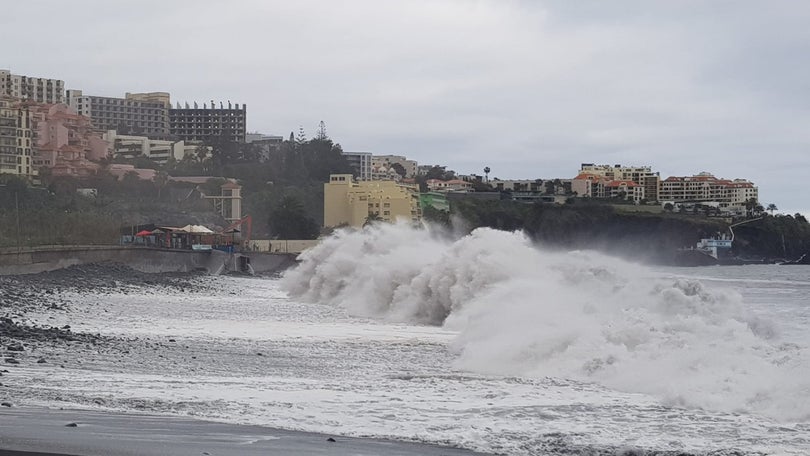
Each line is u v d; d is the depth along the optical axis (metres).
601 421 23.80
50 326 48.25
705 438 21.83
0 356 33.56
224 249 185.75
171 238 179.88
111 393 26.45
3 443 18.94
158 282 116.88
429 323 57.91
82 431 20.44
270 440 20.52
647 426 23.19
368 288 71.12
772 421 23.75
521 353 34.81
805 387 25.77
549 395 27.97
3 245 128.50
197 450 19.08
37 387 27.05
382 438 21.33
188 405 24.86
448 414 24.59
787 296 89.75
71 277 108.94
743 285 121.19
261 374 32.34
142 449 18.91
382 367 34.94
